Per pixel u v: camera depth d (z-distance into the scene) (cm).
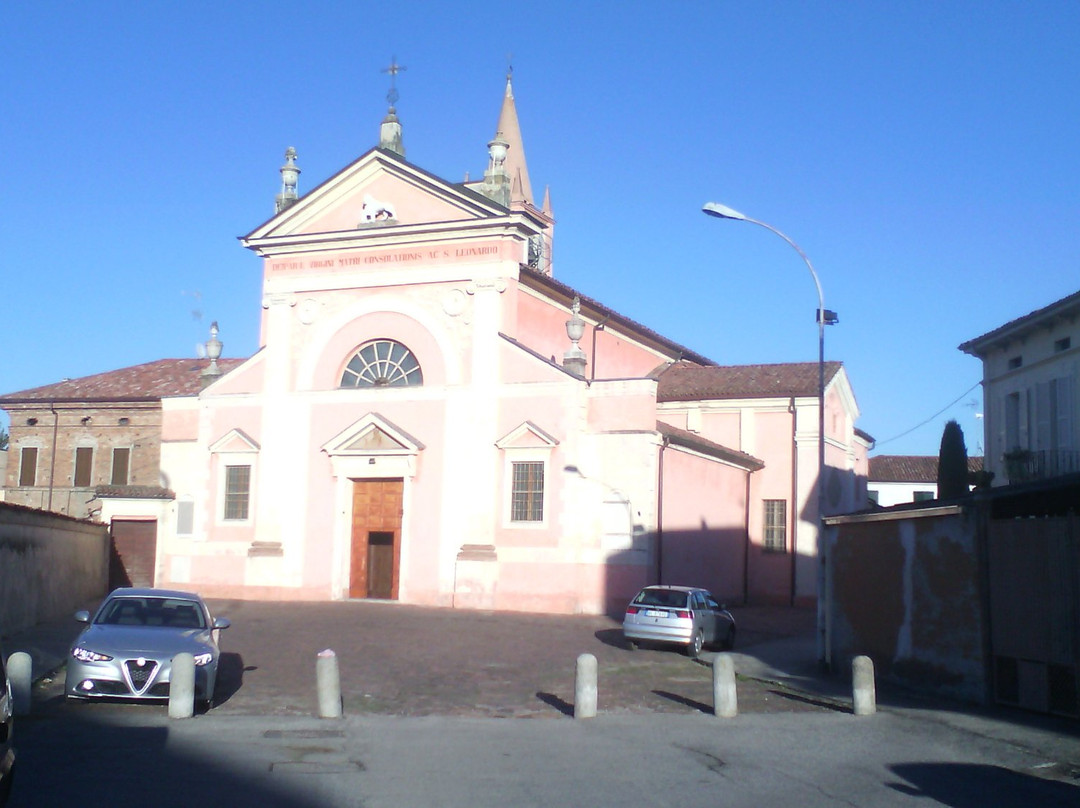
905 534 1927
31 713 1501
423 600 3269
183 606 1758
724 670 1616
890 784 1157
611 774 1188
